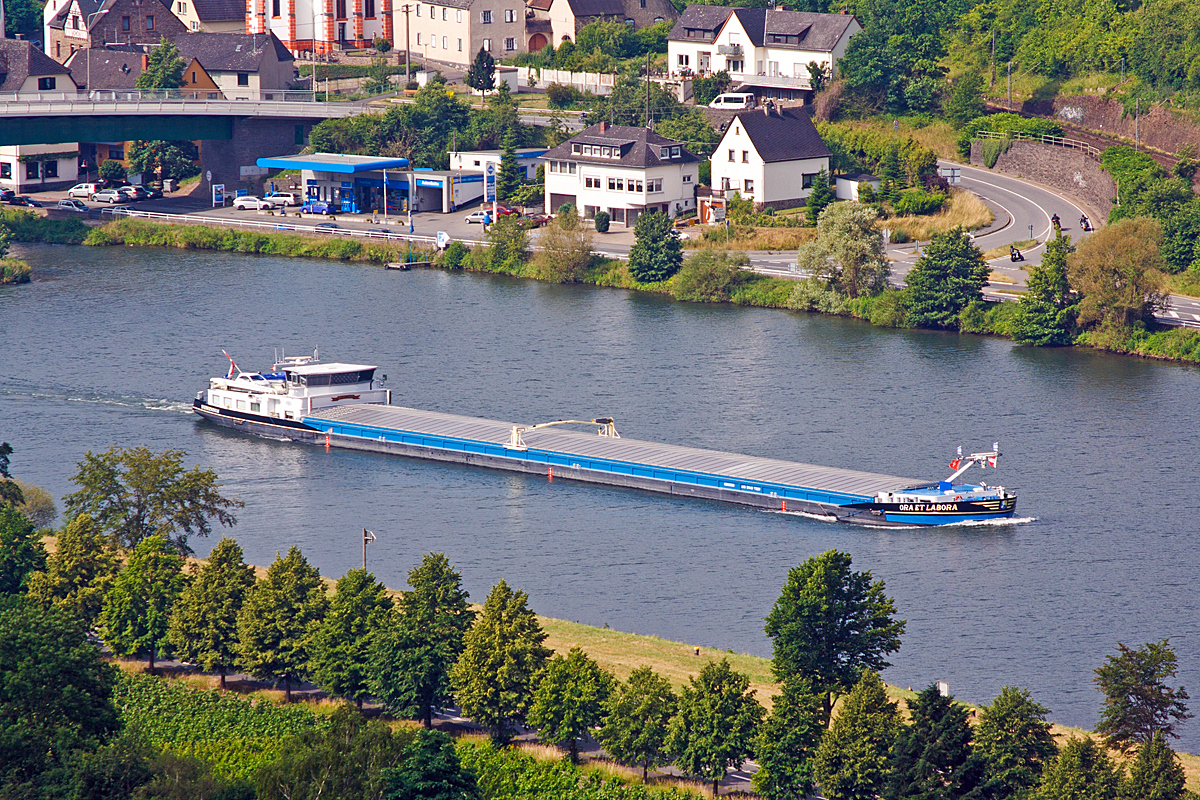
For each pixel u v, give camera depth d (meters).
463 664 182.75
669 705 174.88
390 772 156.25
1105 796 154.00
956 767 159.88
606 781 174.38
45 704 161.50
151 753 163.75
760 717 172.88
